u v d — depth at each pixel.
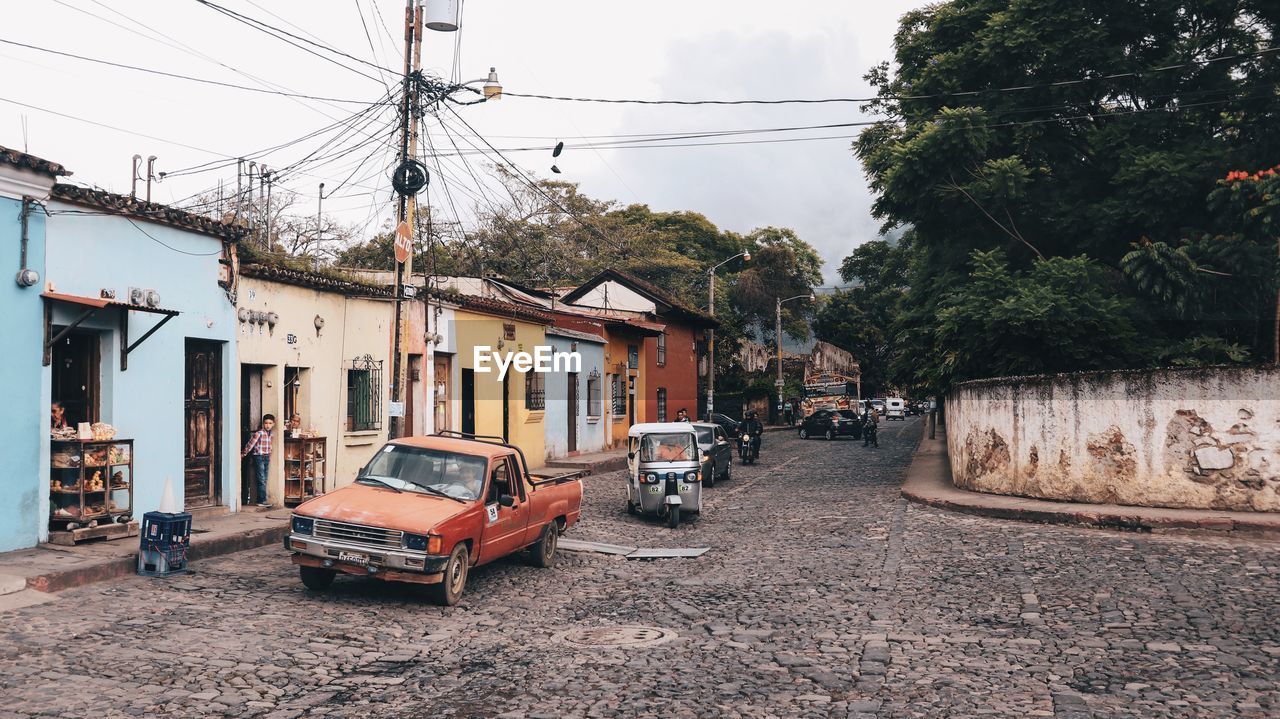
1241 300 20.12
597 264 50.25
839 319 78.12
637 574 12.14
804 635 8.60
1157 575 10.96
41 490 10.93
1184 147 20.73
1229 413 14.98
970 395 19.42
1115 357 19.70
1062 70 21.70
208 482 14.34
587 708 6.45
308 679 7.02
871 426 39.31
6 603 8.64
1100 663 7.52
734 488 23.58
